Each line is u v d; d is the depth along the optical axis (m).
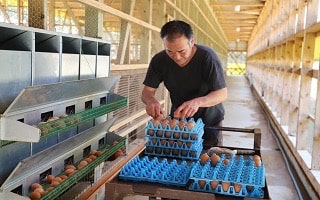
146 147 1.93
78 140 1.79
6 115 1.24
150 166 1.62
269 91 8.09
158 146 1.92
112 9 2.77
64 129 1.52
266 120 7.56
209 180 1.41
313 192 3.12
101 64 2.32
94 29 2.52
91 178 1.84
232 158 1.80
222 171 1.55
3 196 1.25
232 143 5.26
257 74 12.85
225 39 21.17
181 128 1.89
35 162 1.44
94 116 1.81
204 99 2.14
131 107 3.74
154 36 4.88
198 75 2.30
